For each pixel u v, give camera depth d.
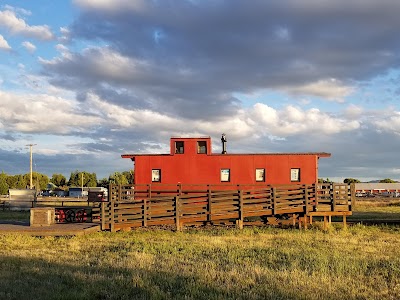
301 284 9.91
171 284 9.88
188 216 22.36
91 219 24.08
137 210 21.88
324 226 22.67
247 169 26.75
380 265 12.72
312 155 26.67
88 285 9.63
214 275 10.80
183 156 27.05
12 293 9.01
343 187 23.19
